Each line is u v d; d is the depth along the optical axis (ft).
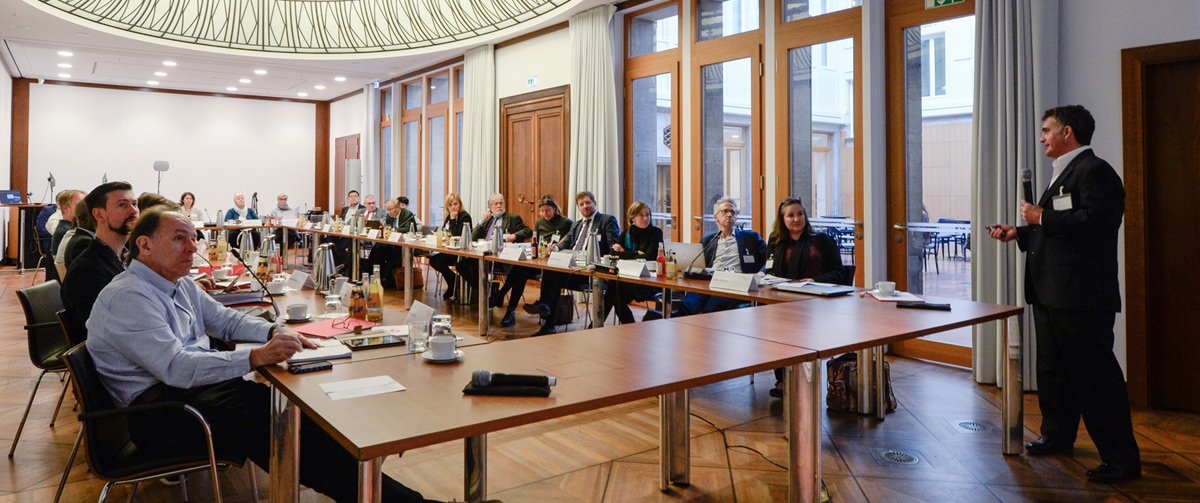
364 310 8.93
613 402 5.37
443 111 32.30
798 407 6.79
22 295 9.66
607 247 18.35
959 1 14.66
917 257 15.80
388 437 4.46
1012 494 8.51
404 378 5.93
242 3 28.91
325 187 44.62
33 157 36.91
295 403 5.37
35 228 30.94
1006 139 12.89
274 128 43.14
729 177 20.08
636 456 9.88
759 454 9.94
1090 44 12.32
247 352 6.11
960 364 14.98
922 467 9.37
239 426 6.59
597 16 22.85
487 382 5.47
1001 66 12.92
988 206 13.26
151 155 39.93
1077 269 8.86
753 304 13.43
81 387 5.88
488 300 18.60
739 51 19.47
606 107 22.77
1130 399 12.07
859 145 16.46
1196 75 11.42
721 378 6.05
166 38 27.89
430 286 27.45
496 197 23.72
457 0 26.96
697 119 20.81
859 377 11.62
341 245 27.73
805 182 17.97
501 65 27.78
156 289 6.64
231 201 42.16
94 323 6.37
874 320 8.78
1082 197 8.71
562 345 7.25
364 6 29.32
